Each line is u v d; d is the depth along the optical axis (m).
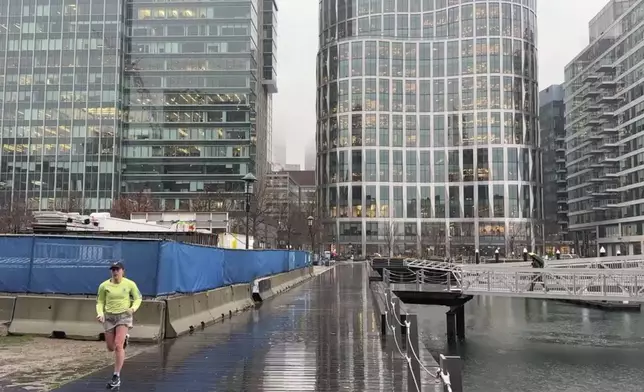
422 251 121.25
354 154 130.00
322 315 17.50
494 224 122.06
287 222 80.38
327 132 135.38
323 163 135.62
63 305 12.42
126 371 9.32
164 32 118.75
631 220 105.25
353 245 126.69
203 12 119.06
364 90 131.75
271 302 22.02
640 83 102.81
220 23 118.88
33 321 12.41
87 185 111.94
